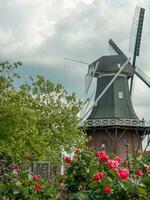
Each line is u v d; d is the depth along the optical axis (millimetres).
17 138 36906
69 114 51125
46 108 50781
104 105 72875
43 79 52000
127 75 75438
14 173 13328
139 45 76750
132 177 9656
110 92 73562
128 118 70875
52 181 13375
